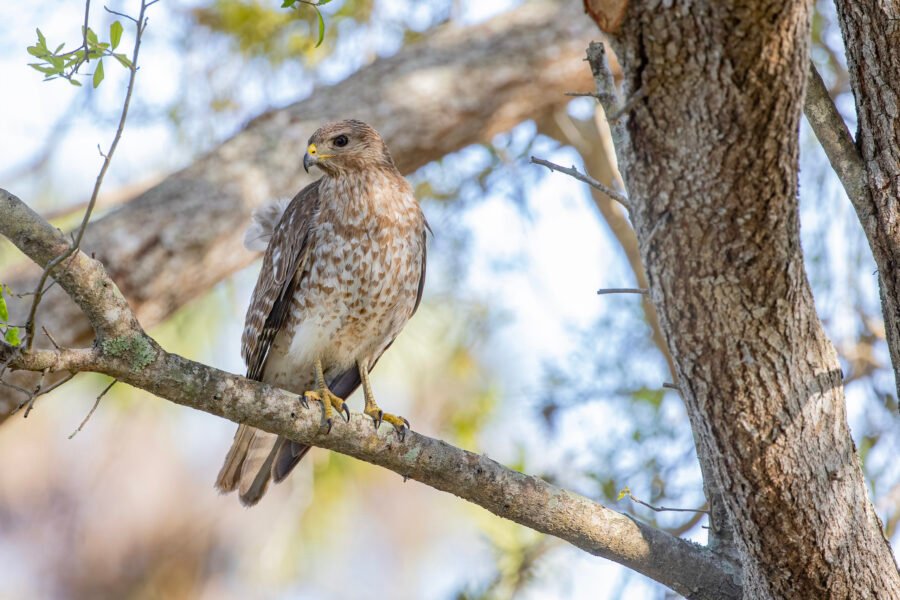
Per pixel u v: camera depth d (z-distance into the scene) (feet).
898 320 21.67
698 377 20.51
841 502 21.20
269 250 33.99
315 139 33.09
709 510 25.66
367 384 33.68
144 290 39.65
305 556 47.52
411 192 34.06
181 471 64.80
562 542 37.19
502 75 45.70
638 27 17.53
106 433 64.28
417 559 62.54
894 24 20.83
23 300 36.91
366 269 32.63
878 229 21.68
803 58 17.47
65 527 64.64
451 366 45.42
